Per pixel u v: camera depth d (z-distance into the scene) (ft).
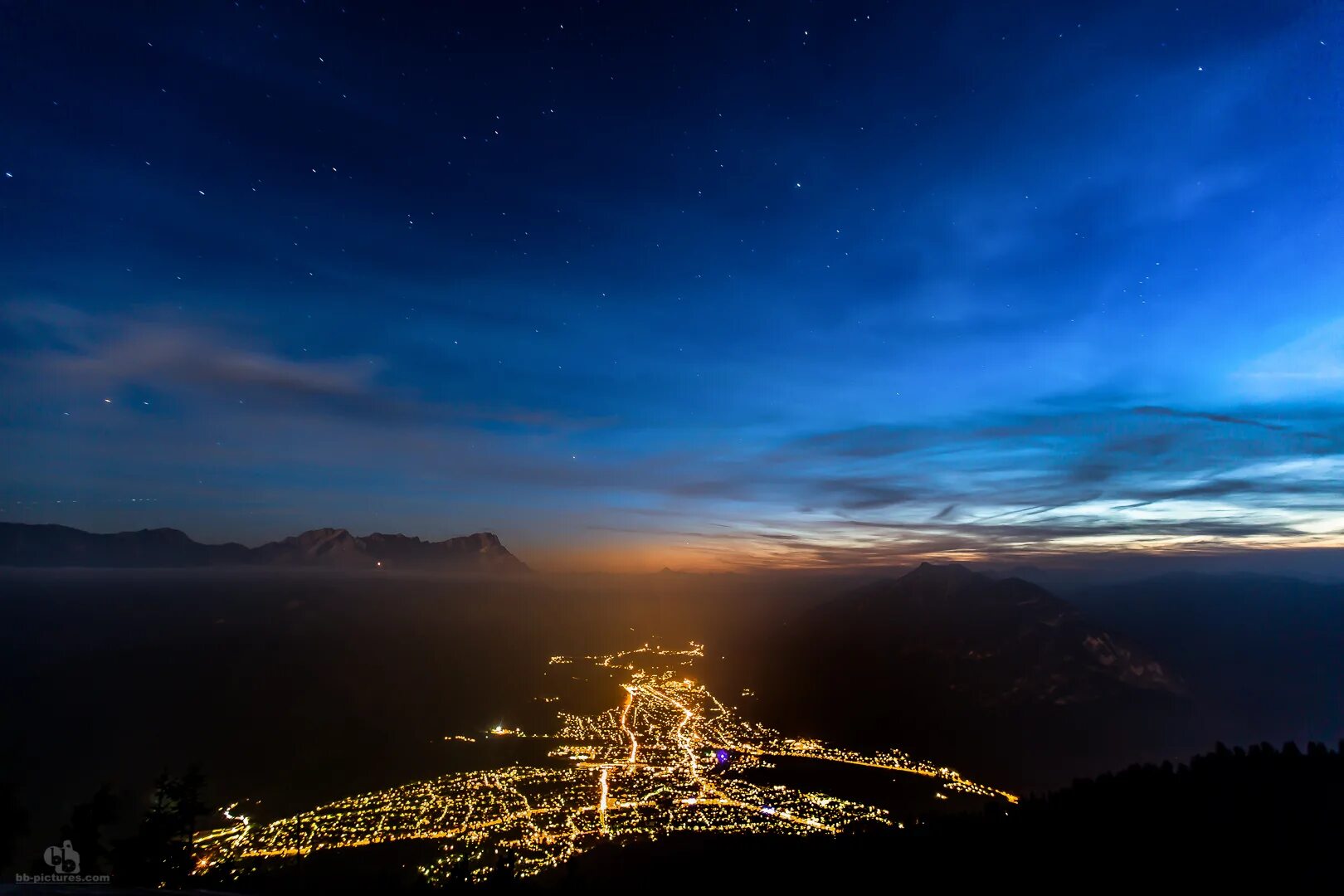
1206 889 26.81
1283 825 31.14
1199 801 35.58
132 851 38.40
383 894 38.68
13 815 26.11
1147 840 32.37
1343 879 25.77
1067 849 33.55
